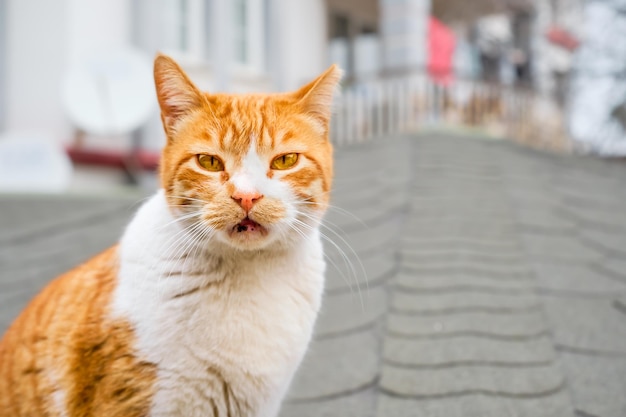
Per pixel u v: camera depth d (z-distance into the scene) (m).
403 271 0.76
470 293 0.71
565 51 2.90
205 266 0.45
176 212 0.46
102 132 1.47
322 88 0.49
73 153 1.47
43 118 1.51
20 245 0.99
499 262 0.79
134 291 0.44
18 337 0.49
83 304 0.46
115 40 1.60
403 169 1.19
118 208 1.16
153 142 1.62
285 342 0.46
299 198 0.47
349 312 0.70
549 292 0.72
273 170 0.46
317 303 0.49
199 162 0.46
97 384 0.44
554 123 2.45
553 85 2.61
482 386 0.56
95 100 1.44
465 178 1.16
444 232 0.88
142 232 0.47
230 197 0.44
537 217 0.96
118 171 1.58
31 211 1.16
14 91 1.52
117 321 0.44
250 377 0.45
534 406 0.54
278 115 0.48
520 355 0.61
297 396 0.58
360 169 1.25
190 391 0.44
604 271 0.77
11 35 1.52
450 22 2.75
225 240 0.45
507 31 3.12
